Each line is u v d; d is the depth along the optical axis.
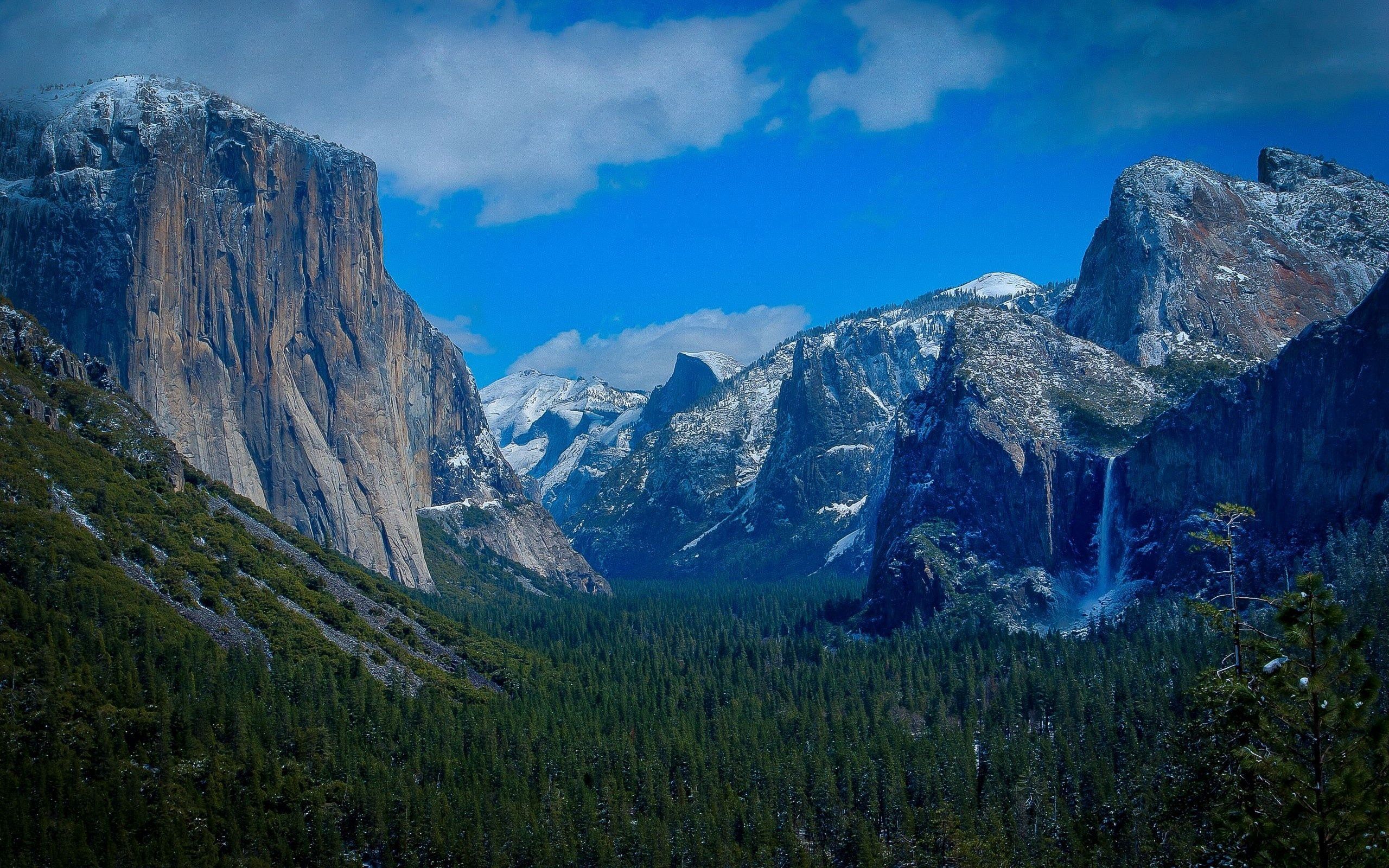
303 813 148.25
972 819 156.00
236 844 140.50
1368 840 67.62
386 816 150.75
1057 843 151.88
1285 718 71.50
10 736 141.12
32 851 129.12
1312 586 70.81
